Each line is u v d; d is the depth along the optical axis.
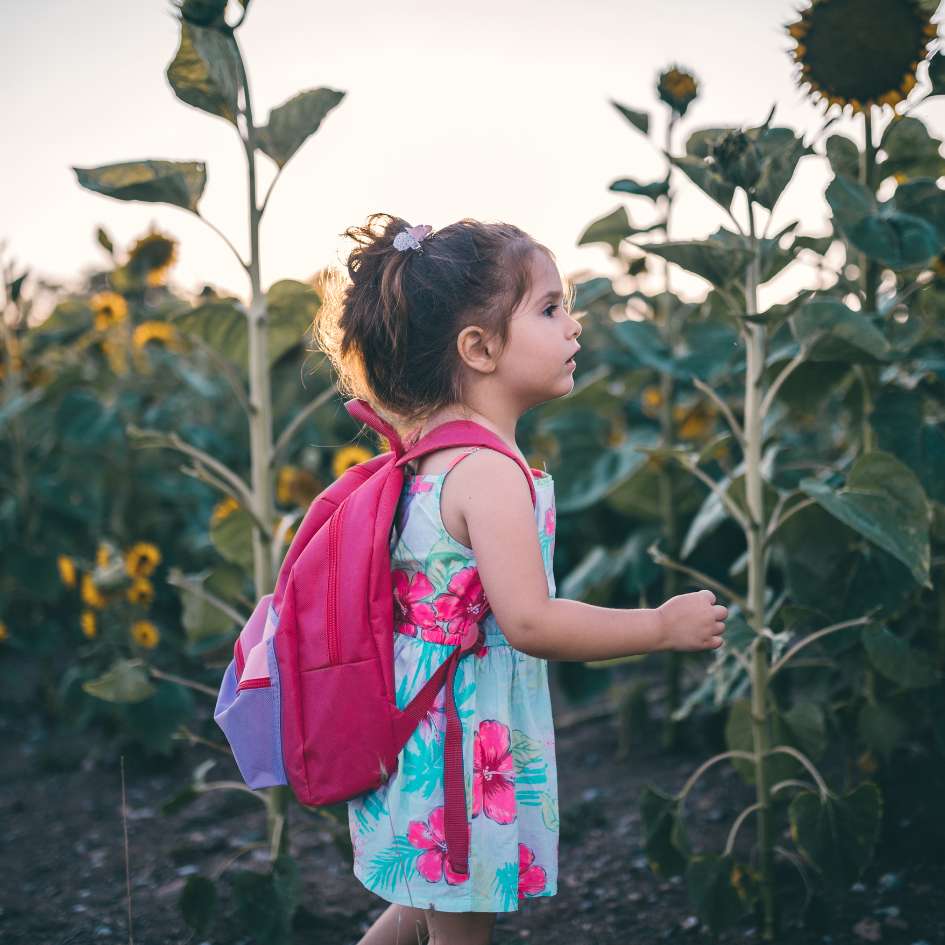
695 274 1.96
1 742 3.61
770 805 2.08
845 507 1.85
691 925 2.21
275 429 4.16
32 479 3.85
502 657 1.57
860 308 2.27
